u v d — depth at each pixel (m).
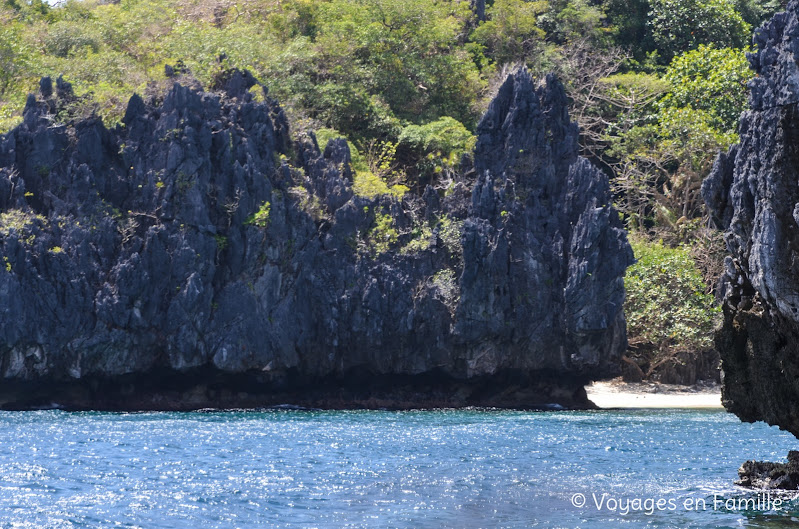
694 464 35.84
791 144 24.05
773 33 25.19
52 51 87.31
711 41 99.44
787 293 24.30
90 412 56.44
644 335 71.62
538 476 32.84
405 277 63.72
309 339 62.34
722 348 27.98
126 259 58.91
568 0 107.38
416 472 33.59
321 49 88.56
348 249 64.00
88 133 61.09
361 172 70.94
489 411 60.62
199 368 59.22
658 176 88.81
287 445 40.62
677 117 81.81
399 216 65.69
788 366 25.50
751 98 25.70
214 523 25.88
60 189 60.09
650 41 104.19
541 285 63.72
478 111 91.31
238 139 62.72
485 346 63.16
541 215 65.12
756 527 25.09
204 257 59.25
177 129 61.06
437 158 80.50
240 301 59.66
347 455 37.69
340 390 64.06
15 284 56.25
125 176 61.50
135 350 58.53
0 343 55.72
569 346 63.78
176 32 89.19
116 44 90.75
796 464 30.27
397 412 59.38
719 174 27.56
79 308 57.50
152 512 27.00
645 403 66.88
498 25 102.19
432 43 94.19
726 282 28.28
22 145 61.22
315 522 25.88
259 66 84.62
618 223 64.69
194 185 59.94
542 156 66.00
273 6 100.12
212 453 37.94
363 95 85.19
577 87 95.69
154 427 47.31
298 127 70.62
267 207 60.75
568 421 52.69
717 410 61.50
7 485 30.39
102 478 31.98
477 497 29.09
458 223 64.88
